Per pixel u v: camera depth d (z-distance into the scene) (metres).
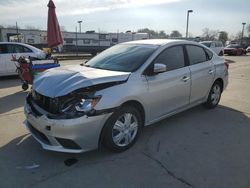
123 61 4.54
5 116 5.72
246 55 32.62
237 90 8.59
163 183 3.29
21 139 4.48
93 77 3.80
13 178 3.37
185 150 4.14
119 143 3.98
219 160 3.85
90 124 3.53
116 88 3.81
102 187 3.20
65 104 3.53
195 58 5.45
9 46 11.01
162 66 4.24
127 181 3.32
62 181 3.31
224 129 5.02
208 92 5.91
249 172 3.55
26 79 8.31
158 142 4.41
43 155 3.94
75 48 42.28
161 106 4.62
